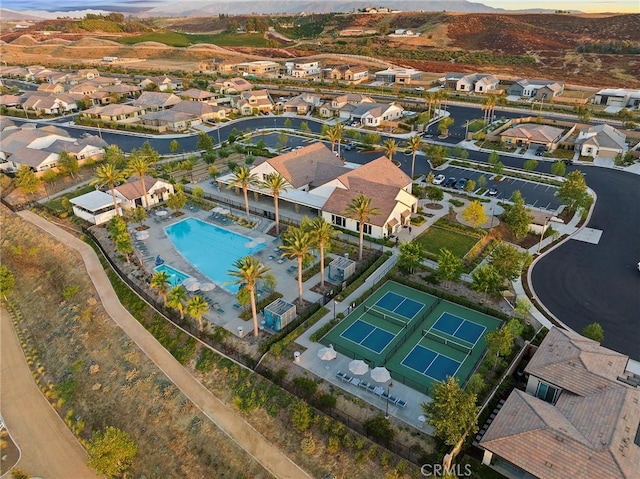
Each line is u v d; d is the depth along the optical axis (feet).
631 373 138.62
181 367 157.79
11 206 289.53
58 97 514.68
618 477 98.89
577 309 172.55
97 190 282.36
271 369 148.15
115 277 207.10
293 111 498.69
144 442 139.13
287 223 244.83
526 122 414.82
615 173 302.66
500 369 143.23
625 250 210.79
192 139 409.90
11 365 179.63
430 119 439.63
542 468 104.32
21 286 225.15
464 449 118.62
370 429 123.95
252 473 122.42
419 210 253.85
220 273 204.54
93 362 168.45
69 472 138.21
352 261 200.23
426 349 156.46
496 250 187.01
